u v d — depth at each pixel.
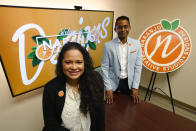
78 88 0.85
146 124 1.04
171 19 2.18
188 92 2.24
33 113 1.60
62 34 1.52
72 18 1.56
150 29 2.07
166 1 2.17
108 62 1.55
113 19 2.09
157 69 2.04
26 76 1.34
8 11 1.09
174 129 0.98
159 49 2.03
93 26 1.82
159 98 2.61
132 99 1.38
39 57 1.39
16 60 1.23
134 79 1.55
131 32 2.64
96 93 0.86
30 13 1.21
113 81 1.63
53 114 0.84
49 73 1.53
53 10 1.37
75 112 0.83
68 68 0.75
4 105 1.33
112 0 2.06
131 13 2.47
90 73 0.86
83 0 1.69
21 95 1.42
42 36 1.36
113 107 1.25
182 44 1.90
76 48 0.77
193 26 1.97
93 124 0.92
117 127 1.02
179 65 1.94
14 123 1.46
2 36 1.10
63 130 0.86
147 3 2.42
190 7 1.94
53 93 0.79
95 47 1.95
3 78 1.26
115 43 1.52
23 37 1.22
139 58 1.55
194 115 2.14
